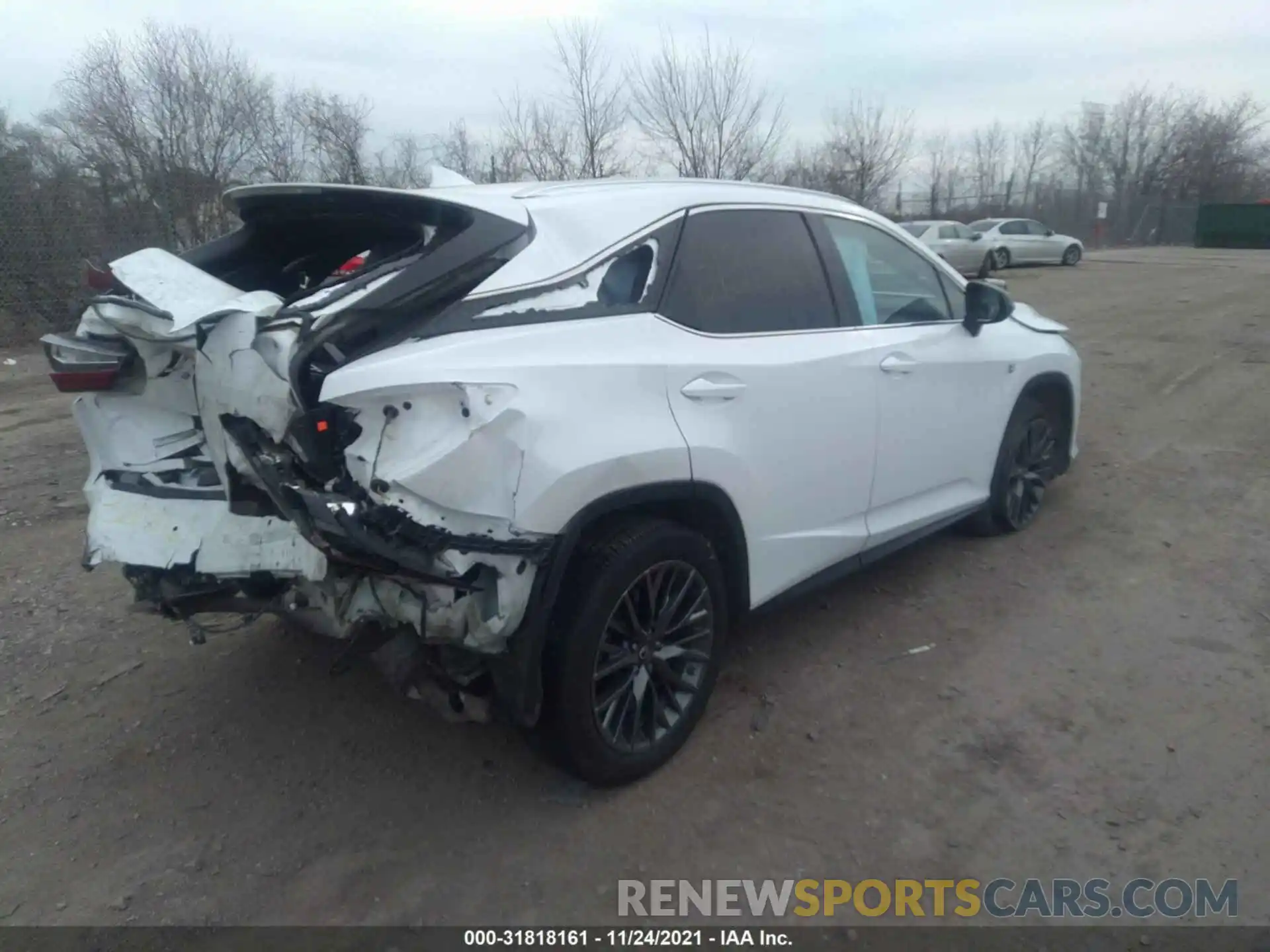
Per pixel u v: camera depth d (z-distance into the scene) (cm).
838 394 369
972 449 462
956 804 306
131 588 462
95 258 1212
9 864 285
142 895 273
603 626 291
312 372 259
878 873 279
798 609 439
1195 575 465
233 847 292
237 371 272
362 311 263
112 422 314
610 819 302
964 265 2453
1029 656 394
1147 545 504
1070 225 4306
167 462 310
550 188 330
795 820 300
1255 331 1188
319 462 259
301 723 356
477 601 267
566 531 274
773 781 319
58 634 420
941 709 358
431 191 323
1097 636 409
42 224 1172
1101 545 505
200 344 276
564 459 270
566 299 292
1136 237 4412
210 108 1653
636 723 311
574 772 304
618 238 311
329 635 290
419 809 309
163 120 1593
